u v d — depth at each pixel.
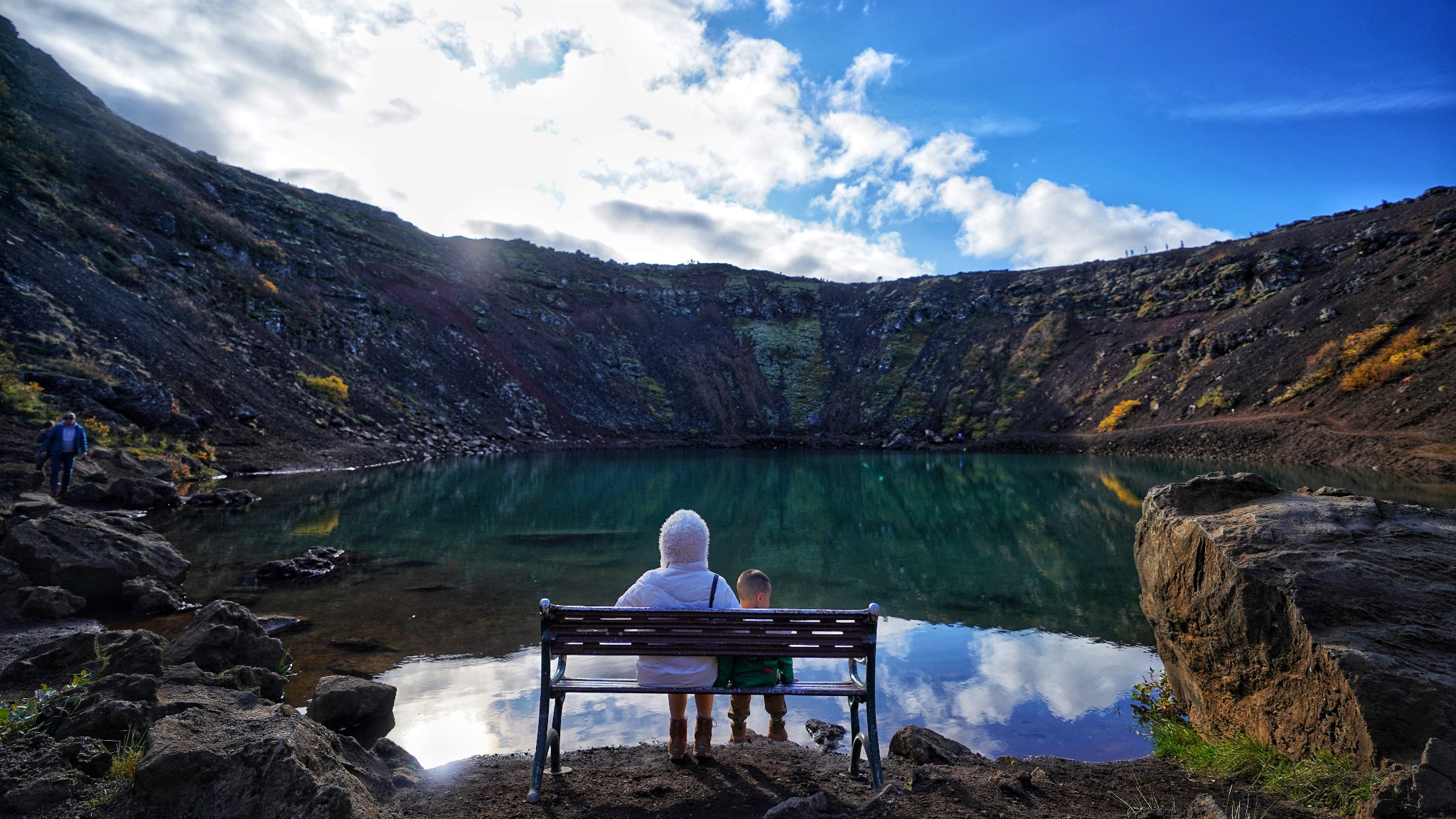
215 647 5.04
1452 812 2.29
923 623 7.75
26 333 19.88
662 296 93.19
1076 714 4.98
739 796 2.94
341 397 35.69
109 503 13.68
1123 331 66.62
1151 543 4.67
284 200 63.62
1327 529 3.73
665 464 38.12
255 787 2.34
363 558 10.68
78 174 35.00
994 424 62.09
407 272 65.94
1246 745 3.43
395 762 3.49
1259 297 57.41
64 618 6.68
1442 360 33.44
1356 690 2.86
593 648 3.01
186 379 25.12
